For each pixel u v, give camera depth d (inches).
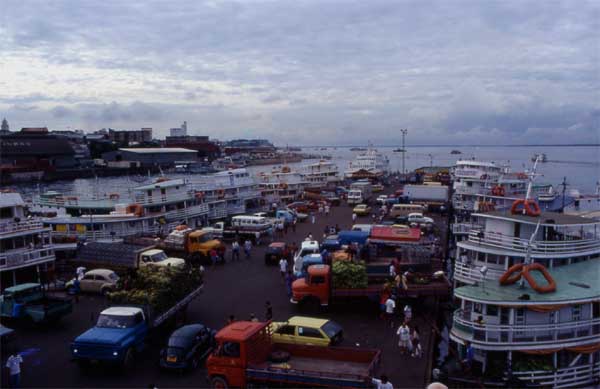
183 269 1204.5
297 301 1298.0
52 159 7652.6
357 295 1262.3
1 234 1525.6
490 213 1386.6
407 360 990.4
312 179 4296.3
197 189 2770.7
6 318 1194.6
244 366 797.9
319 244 2014.0
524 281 1065.5
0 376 900.0
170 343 948.0
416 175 4958.2
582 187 4372.5
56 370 952.9
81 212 2314.2
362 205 3097.9
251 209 3216.0
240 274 1708.9
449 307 1346.0
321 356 858.8
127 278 1115.9
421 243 1742.1
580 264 1239.5
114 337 936.3
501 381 928.3
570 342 975.6
